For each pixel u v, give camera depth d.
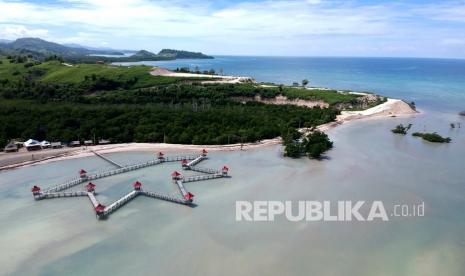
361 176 96.94
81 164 105.25
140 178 95.12
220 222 71.44
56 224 70.62
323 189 87.69
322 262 59.16
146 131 128.88
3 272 56.56
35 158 107.38
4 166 100.44
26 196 83.06
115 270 57.00
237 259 59.78
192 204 79.38
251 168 103.19
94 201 78.75
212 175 94.94
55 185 89.12
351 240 65.56
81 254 61.06
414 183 92.62
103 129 126.50
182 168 102.88
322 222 71.69
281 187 88.94
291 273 56.47
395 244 64.56
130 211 76.19
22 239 65.19
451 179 96.00
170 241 64.81
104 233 67.56
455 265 59.12
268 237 66.19
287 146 114.88
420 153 120.06
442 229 69.94
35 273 56.41
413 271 57.47
